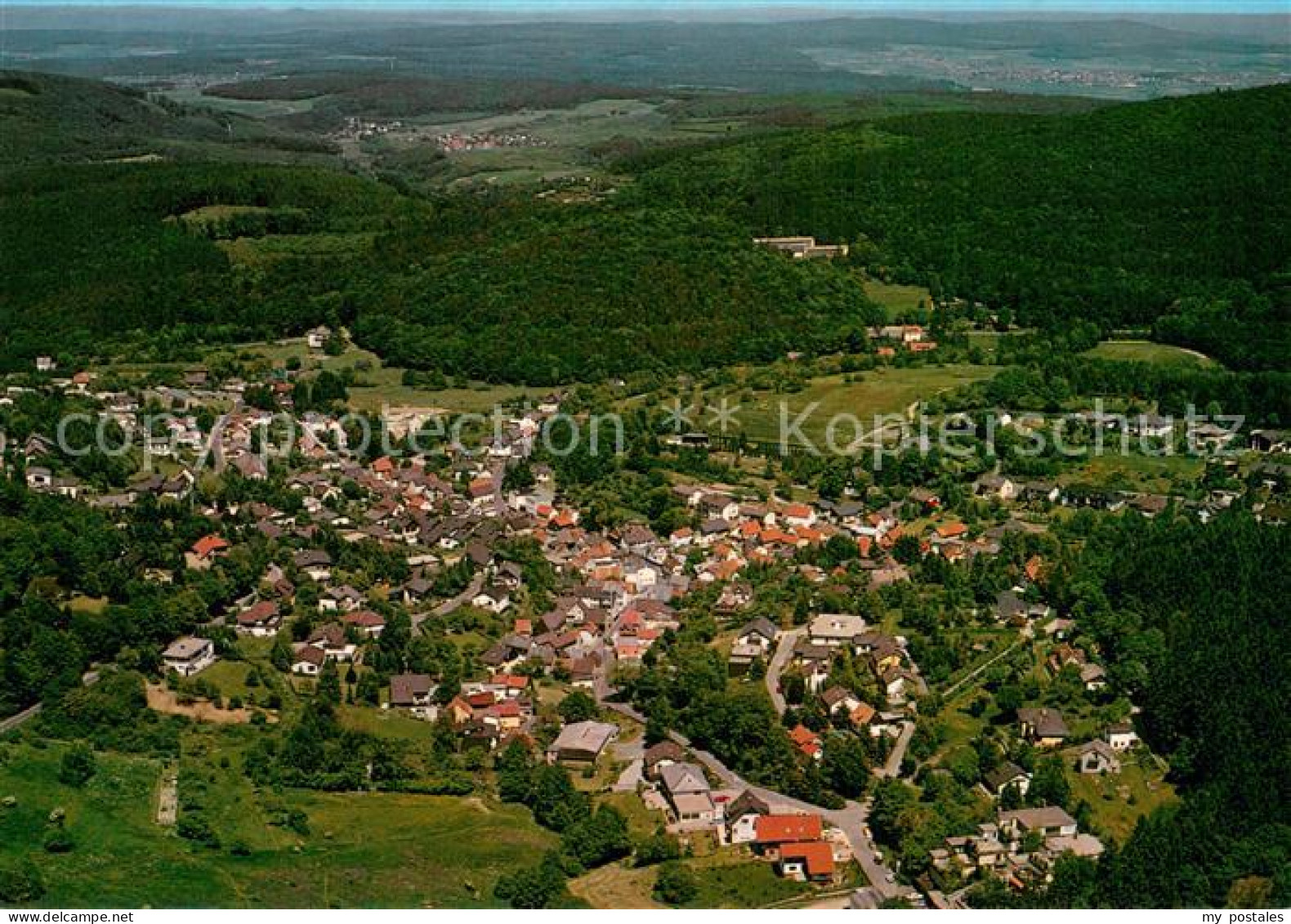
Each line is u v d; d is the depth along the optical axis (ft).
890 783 593.01
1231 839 574.56
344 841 574.97
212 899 515.50
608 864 566.77
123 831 559.79
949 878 548.31
